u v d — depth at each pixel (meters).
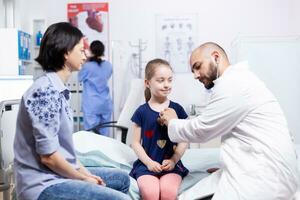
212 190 1.48
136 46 4.19
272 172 1.38
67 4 4.19
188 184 1.69
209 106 1.50
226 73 1.54
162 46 4.18
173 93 4.07
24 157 1.27
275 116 1.47
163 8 4.15
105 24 4.19
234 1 4.07
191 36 4.14
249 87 1.46
